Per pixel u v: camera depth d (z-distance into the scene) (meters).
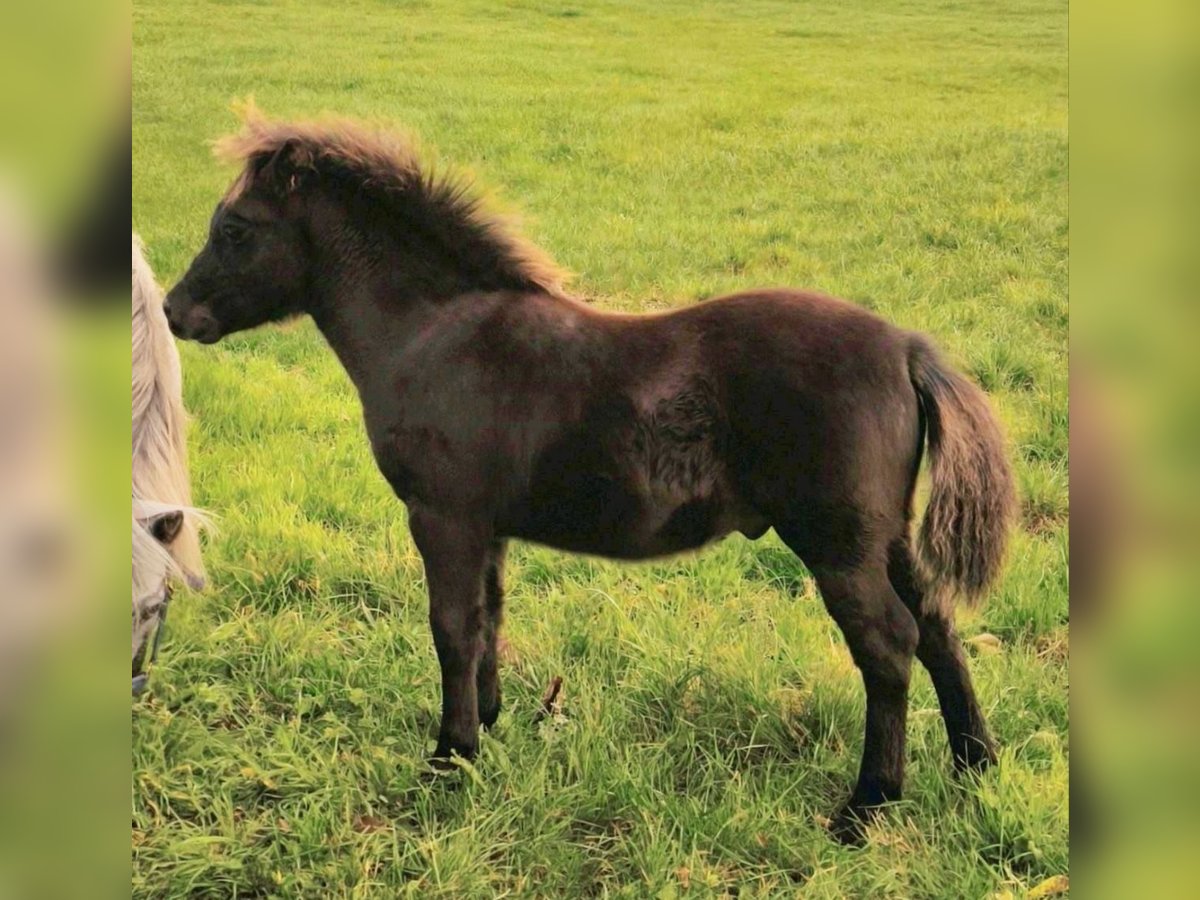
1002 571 3.22
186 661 3.96
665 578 4.75
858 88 17.70
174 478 3.37
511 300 3.45
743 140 14.16
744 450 3.16
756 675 3.85
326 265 3.53
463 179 3.51
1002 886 2.98
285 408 6.34
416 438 3.40
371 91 16.45
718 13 25.31
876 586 3.17
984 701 3.78
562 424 3.27
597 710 3.72
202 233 9.62
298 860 3.12
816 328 3.18
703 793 3.42
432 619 3.43
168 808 3.30
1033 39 22.22
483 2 25.03
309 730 3.71
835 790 3.48
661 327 3.31
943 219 10.61
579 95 16.69
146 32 19.94
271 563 4.61
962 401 3.17
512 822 3.30
